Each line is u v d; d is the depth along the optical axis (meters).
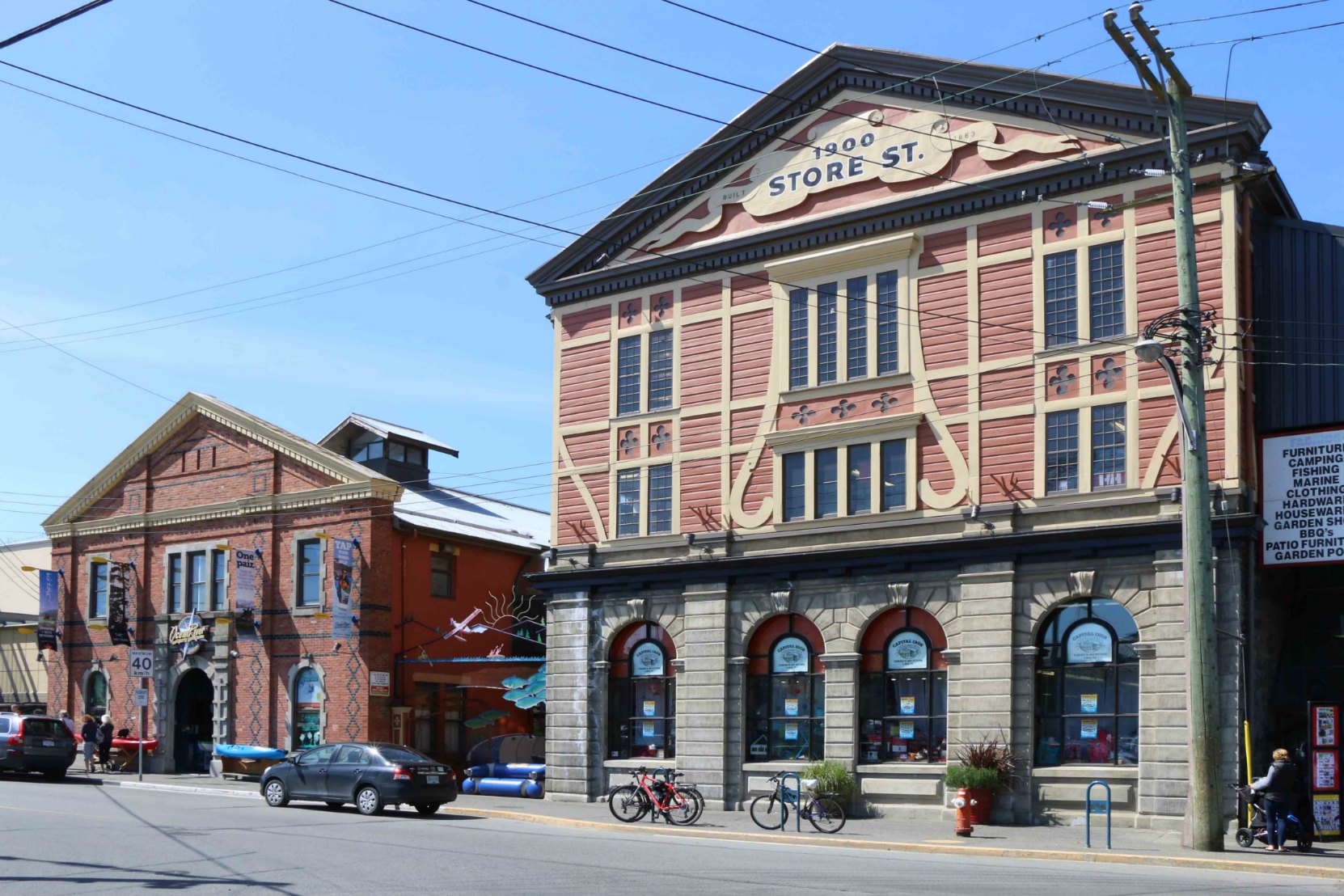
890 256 30.47
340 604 39.84
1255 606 25.80
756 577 31.55
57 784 38.09
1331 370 26.47
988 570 28.11
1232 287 26.09
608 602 34.09
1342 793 23.81
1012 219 28.97
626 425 34.41
